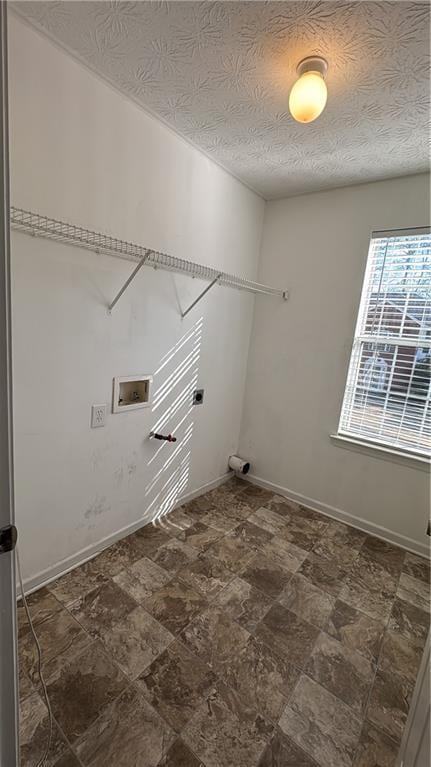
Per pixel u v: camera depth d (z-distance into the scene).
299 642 1.47
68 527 1.74
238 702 1.21
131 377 1.91
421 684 0.92
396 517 2.30
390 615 1.67
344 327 2.44
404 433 2.28
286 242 2.65
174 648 1.39
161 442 2.22
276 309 2.76
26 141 1.27
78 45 1.28
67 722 1.10
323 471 2.61
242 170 2.22
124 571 1.80
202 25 1.15
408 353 2.22
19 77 1.21
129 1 1.07
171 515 2.41
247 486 2.96
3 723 0.73
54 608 1.53
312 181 2.31
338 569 1.99
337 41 1.17
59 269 1.47
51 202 1.38
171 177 1.88
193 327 2.29
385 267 2.27
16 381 1.42
